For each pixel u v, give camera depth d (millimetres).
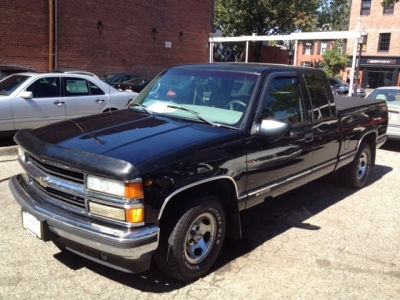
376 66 37094
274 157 3814
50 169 3090
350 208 5203
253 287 3252
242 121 3586
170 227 3004
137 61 21500
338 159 5105
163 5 22250
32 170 3244
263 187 3785
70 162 2883
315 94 4578
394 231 4516
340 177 5891
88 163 2803
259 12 31203
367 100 6305
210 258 3352
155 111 4016
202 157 3102
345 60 37125
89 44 19078
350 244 4129
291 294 3180
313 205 5277
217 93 3918
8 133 7668
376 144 6176
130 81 15281
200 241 3281
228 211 3609
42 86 8102
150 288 3174
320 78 4762
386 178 6754
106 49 19859
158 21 22156
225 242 4066
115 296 3049
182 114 3848
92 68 19391
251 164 3547
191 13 23953
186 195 3119
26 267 3402
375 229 4551
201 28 24812
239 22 31391
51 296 3018
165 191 2838
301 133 4195
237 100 3758
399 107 8570
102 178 2775
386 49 36625
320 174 4793
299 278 3420
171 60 23391
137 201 2715
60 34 17812
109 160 2756
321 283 3359
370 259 3820
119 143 3057
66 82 8461
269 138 3742
